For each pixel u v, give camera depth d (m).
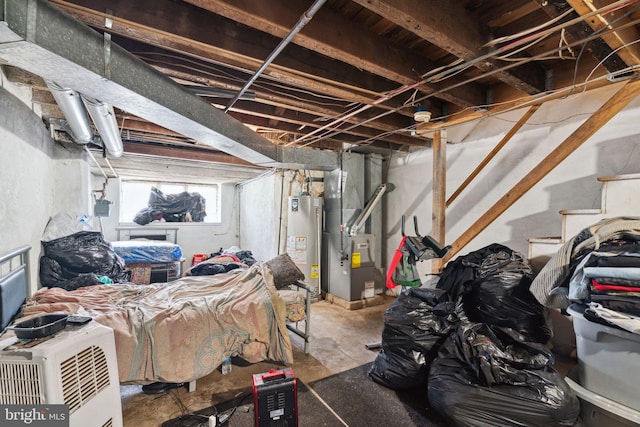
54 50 1.15
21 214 2.03
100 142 3.00
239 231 6.32
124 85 1.48
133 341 1.82
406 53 1.88
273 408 1.53
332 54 1.61
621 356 1.37
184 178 5.59
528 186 2.29
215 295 2.31
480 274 2.15
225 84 2.05
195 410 1.86
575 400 1.44
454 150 3.49
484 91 2.47
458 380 1.60
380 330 3.12
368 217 4.21
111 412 1.31
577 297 1.55
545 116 2.70
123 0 1.34
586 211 2.16
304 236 4.11
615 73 1.73
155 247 4.23
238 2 1.27
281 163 3.43
